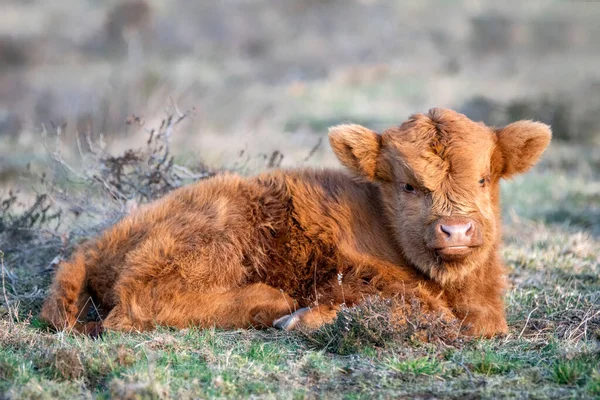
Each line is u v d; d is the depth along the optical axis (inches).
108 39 3129.9
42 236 818.2
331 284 596.1
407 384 489.7
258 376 498.9
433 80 2640.3
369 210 618.5
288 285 609.9
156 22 3307.1
